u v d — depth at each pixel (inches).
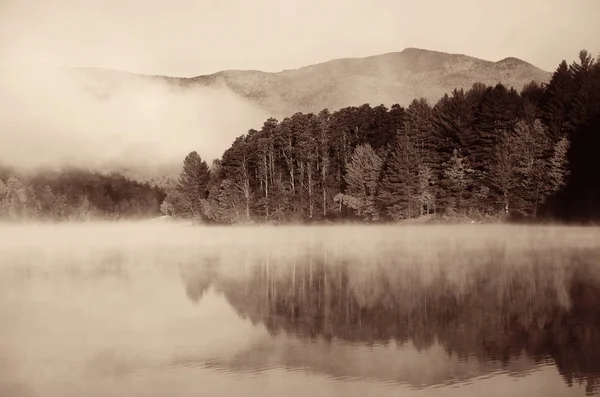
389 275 2362.2
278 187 6550.2
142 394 1076.5
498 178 4842.5
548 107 5246.1
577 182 4613.7
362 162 5679.1
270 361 1240.2
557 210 4653.1
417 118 5639.8
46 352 1328.7
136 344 1385.3
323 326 1530.5
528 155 4840.1
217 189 7372.1
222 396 1059.9
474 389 1061.8
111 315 1706.4
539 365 1181.1
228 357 1275.8
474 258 2849.4
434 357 1244.5
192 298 1964.8
